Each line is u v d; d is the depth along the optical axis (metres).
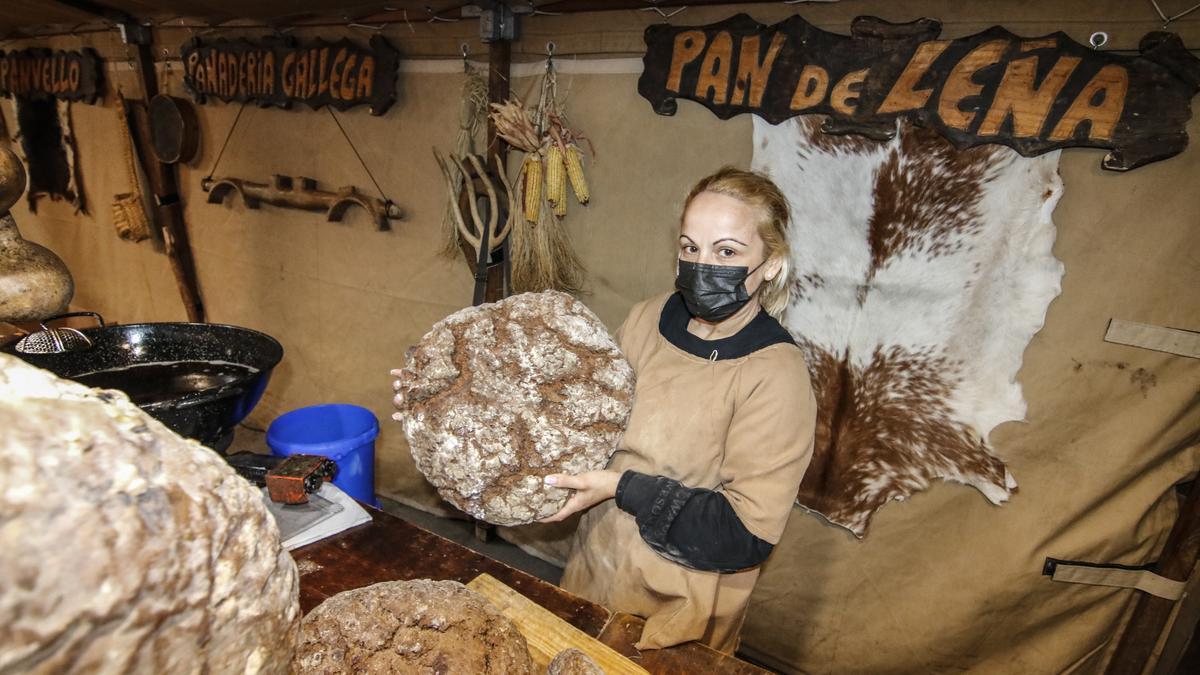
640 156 1.86
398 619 0.72
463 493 1.01
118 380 1.41
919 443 1.63
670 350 1.14
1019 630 1.60
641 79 1.77
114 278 3.79
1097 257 1.34
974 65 1.34
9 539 0.27
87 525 0.30
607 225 1.99
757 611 1.99
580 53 1.89
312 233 2.72
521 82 2.02
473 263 2.19
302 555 1.13
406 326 2.57
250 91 2.62
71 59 3.30
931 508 1.66
